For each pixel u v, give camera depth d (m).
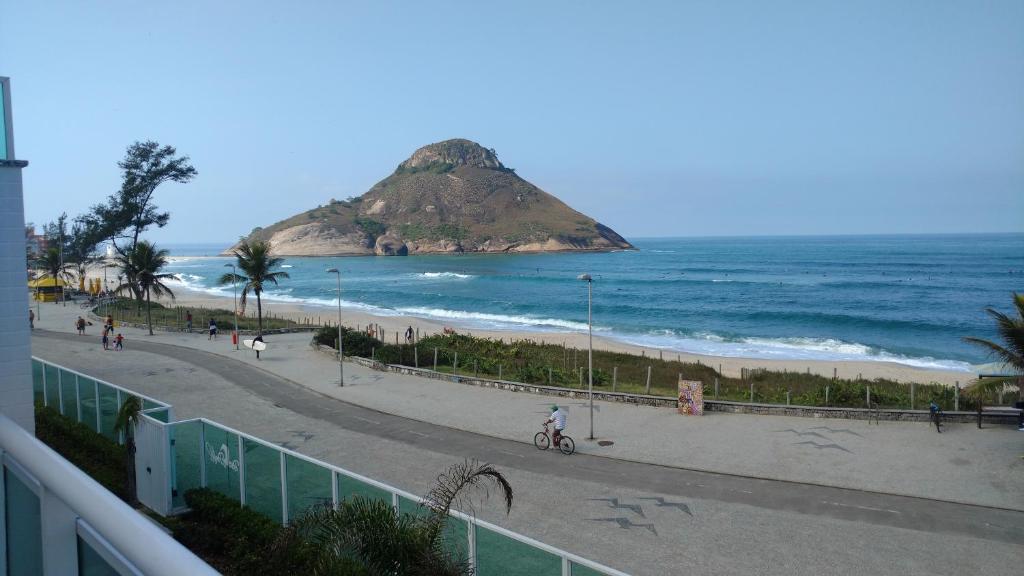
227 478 14.80
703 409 25.72
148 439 15.16
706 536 14.70
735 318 78.44
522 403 27.67
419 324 71.00
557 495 17.25
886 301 93.06
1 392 11.14
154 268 52.94
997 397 25.16
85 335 48.56
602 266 187.00
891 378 42.66
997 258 188.25
